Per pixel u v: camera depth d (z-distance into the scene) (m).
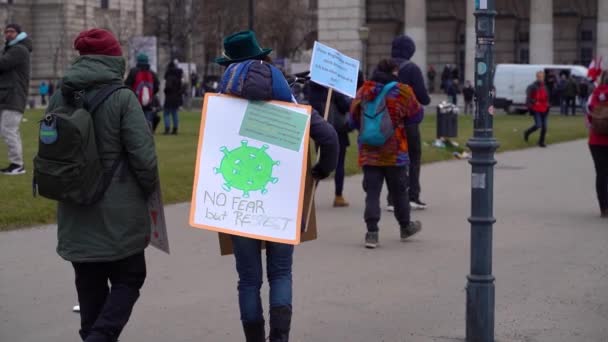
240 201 6.62
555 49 64.25
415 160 14.88
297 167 6.60
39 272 10.17
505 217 14.27
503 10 63.97
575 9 63.41
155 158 6.55
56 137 6.24
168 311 8.70
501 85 55.22
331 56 8.68
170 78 29.12
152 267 10.51
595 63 16.55
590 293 9.42
